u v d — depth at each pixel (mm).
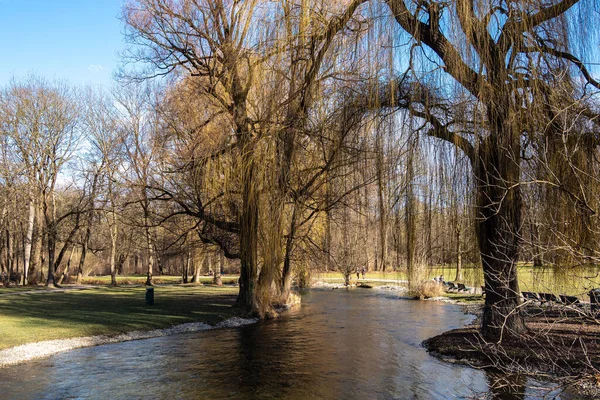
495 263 10391
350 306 26156
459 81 10352
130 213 29922
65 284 39438
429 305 26453
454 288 33938
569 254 8281
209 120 19672
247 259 19250
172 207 23500
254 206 16672
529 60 9672
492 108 10078
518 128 9758
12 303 21969
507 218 9891
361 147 12273
